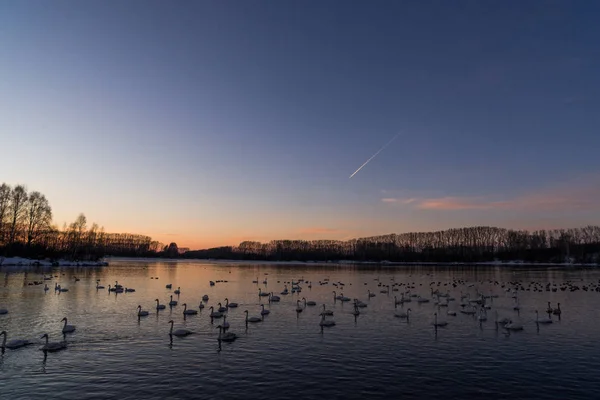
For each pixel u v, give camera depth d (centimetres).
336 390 3234
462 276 16712
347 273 19300
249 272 19838
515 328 5325
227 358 4012
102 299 7881
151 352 4178
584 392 3212
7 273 13275
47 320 5691
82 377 3428
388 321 5928
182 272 18788
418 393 3184
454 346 4509
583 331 5269
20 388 3180
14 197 16500
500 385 3356
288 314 6506
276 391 3198
